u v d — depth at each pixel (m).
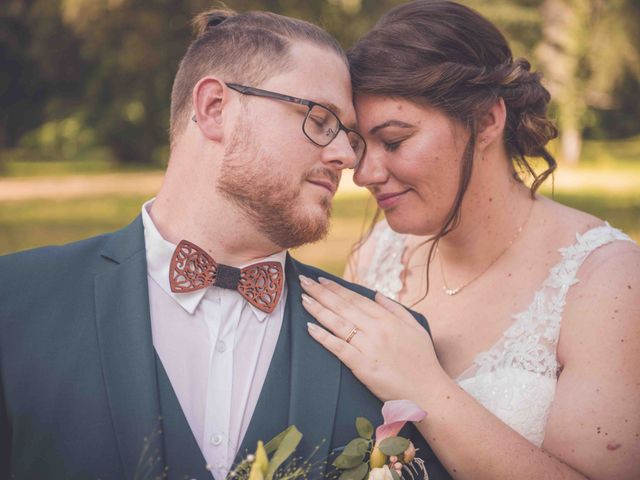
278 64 1.83
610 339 2.18
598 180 18.64
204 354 1.82
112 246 1.88
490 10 20.69
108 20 16.17
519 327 2.37
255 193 1.81
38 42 18.33
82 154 27.25
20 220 12.56
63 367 1.71
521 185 2.56
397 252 2.85
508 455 1.97
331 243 9.84
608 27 20.55
